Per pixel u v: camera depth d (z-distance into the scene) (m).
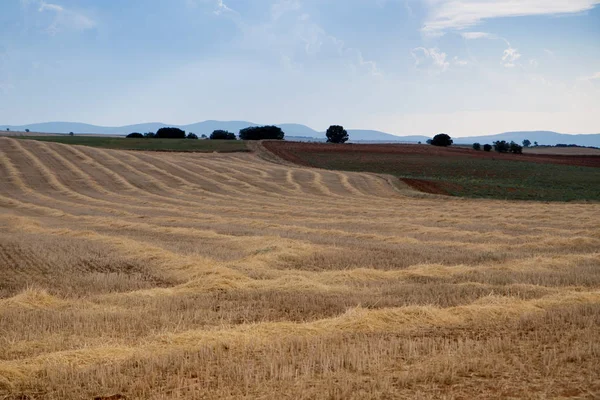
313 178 63.59
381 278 16.28
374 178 63.94
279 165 76.56
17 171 58.56
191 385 7.53
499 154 100.19
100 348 9.11
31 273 16.59
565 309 11.49
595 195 58.00
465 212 39.88
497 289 14.27
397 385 7.55
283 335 9.89
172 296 13.57
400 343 9.46
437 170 77.06
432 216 37.03
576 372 7.96
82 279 15.73
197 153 84.75
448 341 9.52
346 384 7.36
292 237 25.33
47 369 8.19
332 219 34.69
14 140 77.56
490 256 20.39
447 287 14.48
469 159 89.19
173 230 27.16
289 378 7.71
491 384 7.56
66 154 69.88
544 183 67.94
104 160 68.06
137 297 13.38
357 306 11.62
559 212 39.62
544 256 20.34
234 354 8.92
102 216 35.34
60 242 22.30
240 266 17.41
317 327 10.37
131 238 24.75
